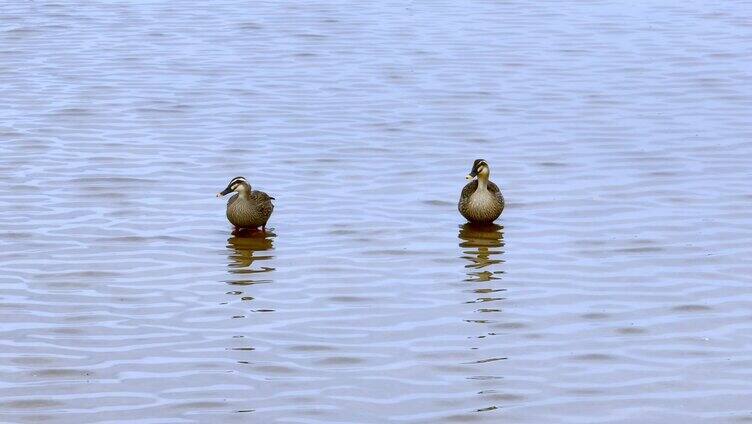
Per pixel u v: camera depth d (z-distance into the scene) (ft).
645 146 93.71
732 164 88.89
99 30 137.59
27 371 55.47
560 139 95.91
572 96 109.50
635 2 156.76
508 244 72.64
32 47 128.47
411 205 79.92
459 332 60.03
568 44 131.13
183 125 99.40
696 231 74.64
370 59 123.95
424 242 72.95
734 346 58.49
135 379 54.85
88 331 59.77
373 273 67.82
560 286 66.03
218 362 56.59
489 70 119.44
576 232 74.64
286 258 70.08
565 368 56.24
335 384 54.49
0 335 59.06
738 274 67.62
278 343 58.65
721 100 107.76
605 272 67.97
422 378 55.16
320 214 77.92
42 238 72.64
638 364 56.65
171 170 86.89
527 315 62.13
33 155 90.12
